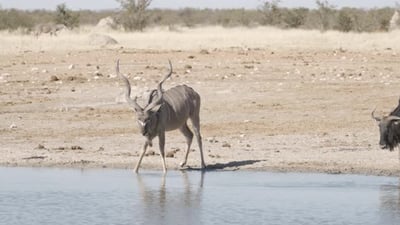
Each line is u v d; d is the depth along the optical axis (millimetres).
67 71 90750
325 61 100750
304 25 192375
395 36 141375
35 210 39281
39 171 49250
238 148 55656
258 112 69250
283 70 91812
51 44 125188
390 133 50375
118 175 48000
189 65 94562
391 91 78188
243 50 115875
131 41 133625
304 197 41875
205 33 160625
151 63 97875
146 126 47188
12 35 152000
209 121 65750
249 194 42719
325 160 51750
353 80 84812
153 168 50094
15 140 59031
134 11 183500
